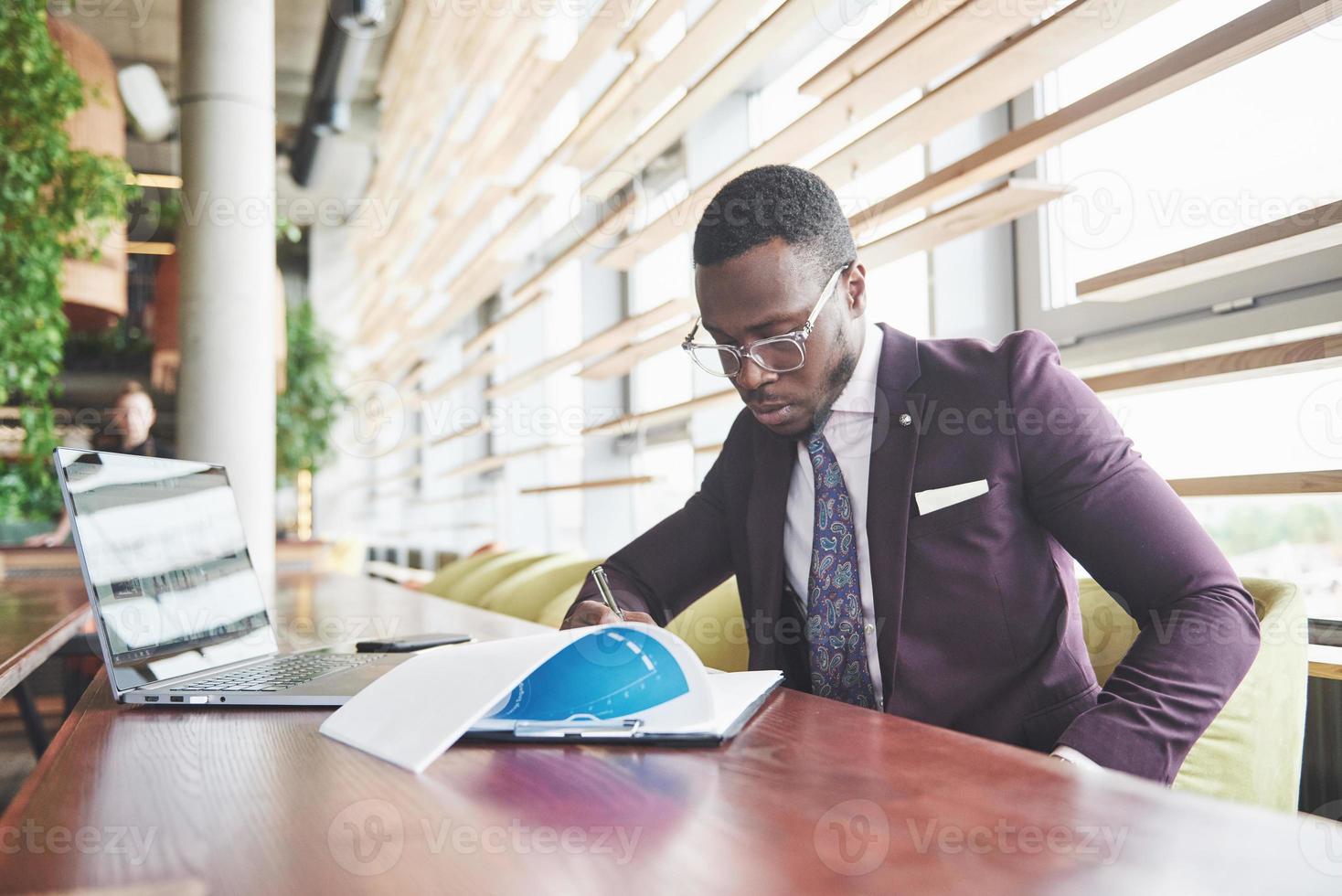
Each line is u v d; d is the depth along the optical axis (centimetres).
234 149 377
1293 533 163
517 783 72
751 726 90
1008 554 121
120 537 115
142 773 76
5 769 372
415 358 819
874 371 131
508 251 617
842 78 208
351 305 969
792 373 122
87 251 414
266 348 382
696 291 125
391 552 888
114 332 864
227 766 78
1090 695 119
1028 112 227
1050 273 216
